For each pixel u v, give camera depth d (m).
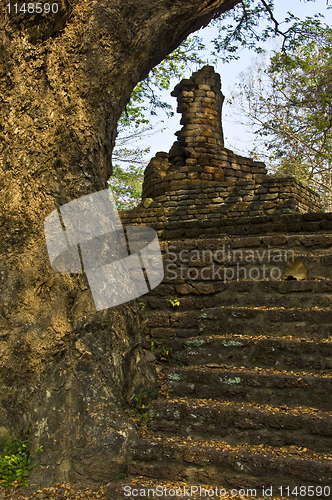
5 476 2.88
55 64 3.41
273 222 4.84
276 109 15.56
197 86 9.07
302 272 4.00
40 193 3.30
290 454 2.63
